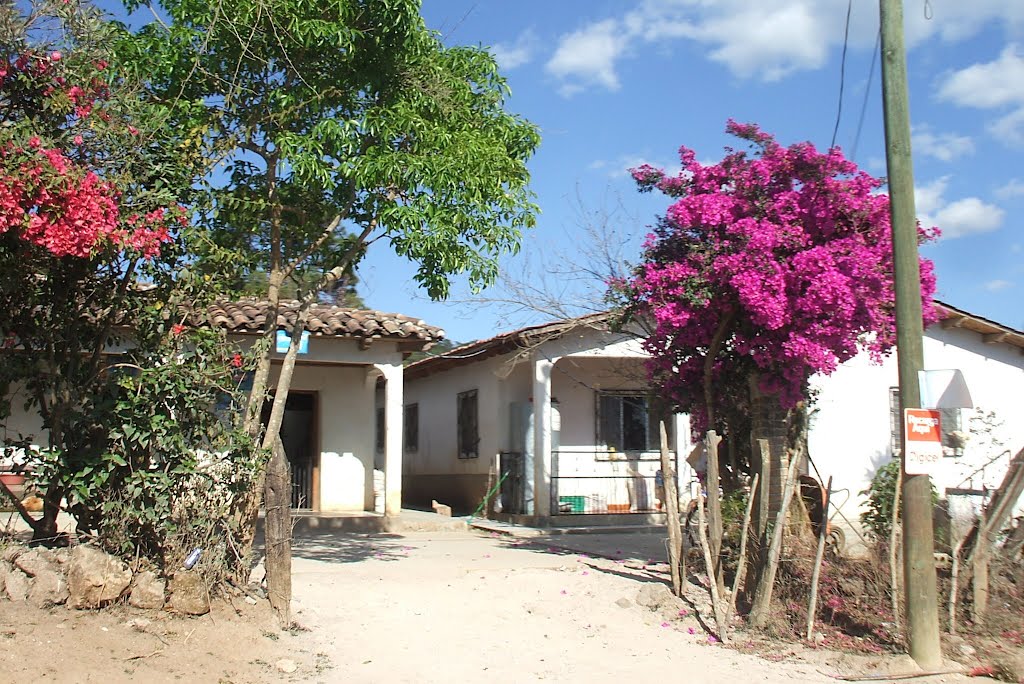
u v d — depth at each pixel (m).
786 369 9.27
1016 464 8.46
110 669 6.17
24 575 6.79
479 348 17.11
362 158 9.21
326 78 9.85
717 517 8.70
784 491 8.34
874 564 8.47
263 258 10.08
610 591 9.37
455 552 12.34
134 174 7.43
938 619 7.78
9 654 6.00
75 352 7.58
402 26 9.48
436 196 9.46
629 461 17.52
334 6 9.30
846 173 9.24
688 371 10.40
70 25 7.50
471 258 9.71
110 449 7.15
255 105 9.67
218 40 9.29
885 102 7.69
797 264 8.78
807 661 7.52
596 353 15.87
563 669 7.22
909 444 7.42
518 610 8.73
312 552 11.86
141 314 7.60
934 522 9.39
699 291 9.34
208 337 7.62
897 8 7.68
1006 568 8.68
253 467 7.62
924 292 9.48
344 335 14.09
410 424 23.78
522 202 10.19
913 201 7.61
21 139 6.52
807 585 8.53
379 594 8.93
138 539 7.29
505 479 17.67
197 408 7.46
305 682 6.56
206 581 7.27
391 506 14.98
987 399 16.05
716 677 7.10
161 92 9.52
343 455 15.66
